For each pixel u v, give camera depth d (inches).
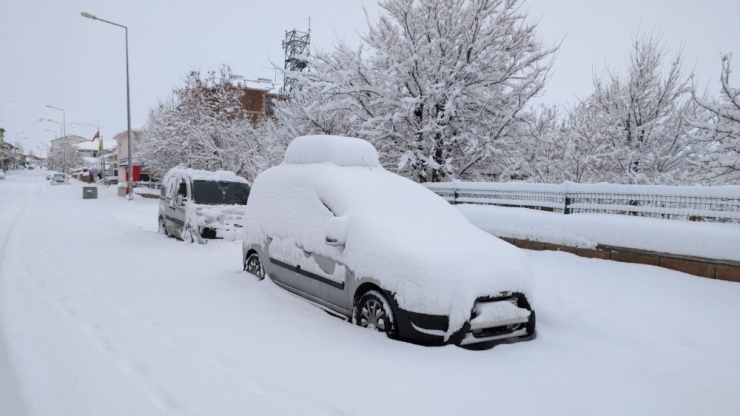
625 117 599.2
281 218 252.7
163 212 537.3
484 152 513.7
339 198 220.8
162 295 248.8
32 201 1107.9
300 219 237.3
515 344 185.3
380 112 568.7
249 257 290.4
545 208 371.2
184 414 125.8
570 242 320.5
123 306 227.5
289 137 639.8
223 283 276.5
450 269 175.9
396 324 181.2
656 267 271.1
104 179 2497.5
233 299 239.6
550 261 309.4
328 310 215.9
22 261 350.0
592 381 152.1
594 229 307.9
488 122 530.6
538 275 277.0
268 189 275.6
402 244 186.7
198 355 165.3
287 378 147.6
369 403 132.9
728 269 244.4
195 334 186.5
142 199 1266.0
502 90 560.1
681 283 246.5
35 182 2448.3
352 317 199.5
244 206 466.9
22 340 179.2
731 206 257.9
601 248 301.9
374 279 187.2
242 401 132.9
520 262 194.5
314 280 222.4
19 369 153.0
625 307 214.4
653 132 589.3
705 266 253.0
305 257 228.4
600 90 647.1
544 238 339.3
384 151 575.2
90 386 141.6
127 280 287.9
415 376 150.1
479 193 422.6
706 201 268.1
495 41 529.3
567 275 275.1
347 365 157.5
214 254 397.7
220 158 995.9
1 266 328.2
